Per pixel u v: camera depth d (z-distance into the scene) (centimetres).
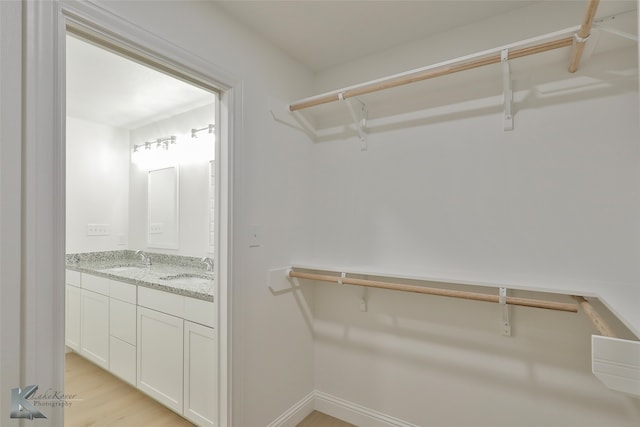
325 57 203
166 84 234
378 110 196
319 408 211
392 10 158
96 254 325
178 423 197
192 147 283
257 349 171
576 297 128
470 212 166
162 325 207
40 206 92
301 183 208
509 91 150
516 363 153
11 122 87
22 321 88
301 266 193
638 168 130
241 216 162
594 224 137
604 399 135
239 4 152
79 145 318
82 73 215
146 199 326
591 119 139
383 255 191
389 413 187
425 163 179
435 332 174
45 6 93
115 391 234
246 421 162
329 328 210
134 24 117
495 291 159
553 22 149
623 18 117
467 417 165
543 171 148
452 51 173
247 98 168
